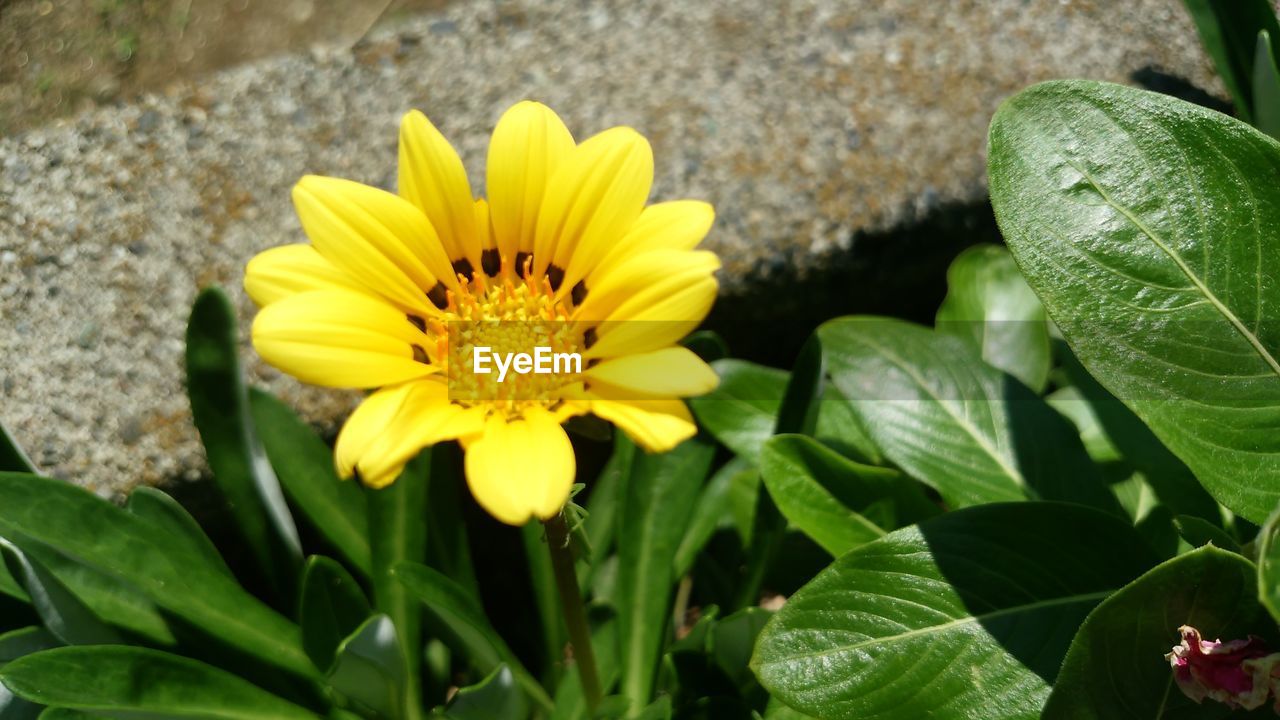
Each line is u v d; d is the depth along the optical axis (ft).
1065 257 1.13
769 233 1.56
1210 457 1.11
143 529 1.25
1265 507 1.11
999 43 1.69
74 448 1.47
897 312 1.67
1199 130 1.12
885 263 1.60
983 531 1.17
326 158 1.62
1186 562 1.05
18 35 1.93
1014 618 1.15
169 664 1.20
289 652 1.29
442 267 1.10
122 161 1.62
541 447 1.02
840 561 1.17
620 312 1.06
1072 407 1.44
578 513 1.13
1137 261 1.12
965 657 1.15
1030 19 1.71
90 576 1.28
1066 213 1.13
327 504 1.34
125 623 1.28
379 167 1.61
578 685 1.33
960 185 1.59
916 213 1.58
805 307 1.60
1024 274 1.13
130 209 1.59
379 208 1.07
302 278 1.06
